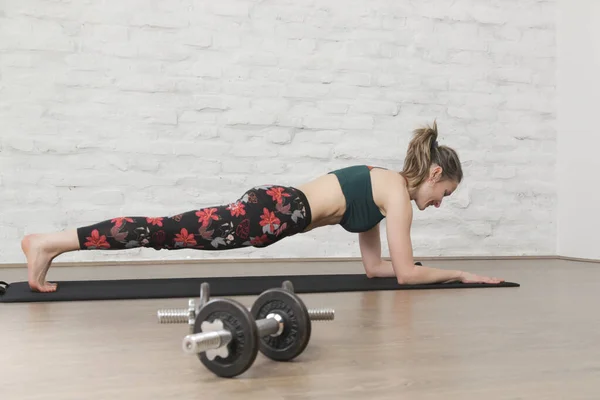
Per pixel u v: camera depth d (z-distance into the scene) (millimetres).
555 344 1635
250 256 4082
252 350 1240
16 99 3721
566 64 4551
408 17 4324
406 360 1451
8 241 3721
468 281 2822
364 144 4254
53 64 3770
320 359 1455
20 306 2193
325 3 4172
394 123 4305
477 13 4453
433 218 4371
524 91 4562
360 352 1525
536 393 1212
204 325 1278
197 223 2359
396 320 1952
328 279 2973
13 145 3719
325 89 4184
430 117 4379
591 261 4254
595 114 4309
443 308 2189
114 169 3867
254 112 4070
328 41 4184
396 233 2674
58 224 3791
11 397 1171
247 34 4055
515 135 4543
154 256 3943
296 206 2475
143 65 3896
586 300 2424
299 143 4148
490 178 4496
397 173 2760
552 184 4637
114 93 3857
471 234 4453
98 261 3846
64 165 3793
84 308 2156
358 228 2707
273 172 4109
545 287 2822
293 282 2844
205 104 3992
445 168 2730
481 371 1366
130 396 1178
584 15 4395
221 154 4027
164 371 1348
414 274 2703
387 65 4289
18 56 3723
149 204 3920
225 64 4020
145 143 3906
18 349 1546
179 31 3947
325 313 1460
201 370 1354
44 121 3762
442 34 4391
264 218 2420
